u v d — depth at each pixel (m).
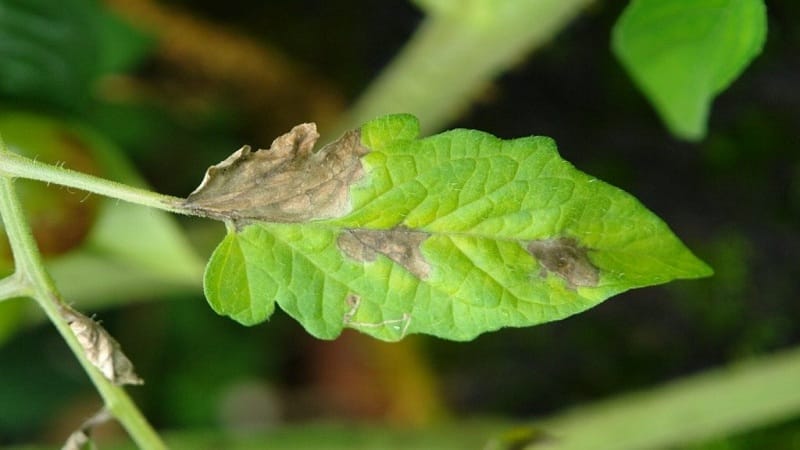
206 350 0.47
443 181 0.25
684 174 0.43
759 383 0.38
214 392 0.47
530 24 0.35
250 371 0.47
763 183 0.42
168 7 0.43
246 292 0.25
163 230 0.33
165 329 0.47
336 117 0.46
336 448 0.41
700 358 0.44
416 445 0.42
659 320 0.44
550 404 0.45
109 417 0.26
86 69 0.35
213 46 0.44
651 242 0.25
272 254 0.25
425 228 0.25
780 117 0.41
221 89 0.46
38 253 0.26
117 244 0.33
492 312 0.25
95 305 0.38
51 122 0.32
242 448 0.41
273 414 0.48
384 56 0.45
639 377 0.44
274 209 0.25
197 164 0.45
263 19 0.45
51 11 0.34
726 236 0.43
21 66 0.34
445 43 0.37
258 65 0.45
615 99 0.43
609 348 0.45
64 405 0.47
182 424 0.46
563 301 0.25
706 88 0.28
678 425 0.39
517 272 0.25
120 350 0.26
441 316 0.25
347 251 0.25
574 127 0.43
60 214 0.31
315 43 0.45
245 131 0.46
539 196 0.25
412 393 0.46
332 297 0.25
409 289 0.25
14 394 0.47
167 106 0.45
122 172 0.33
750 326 0.43
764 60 0.41
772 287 0.43
